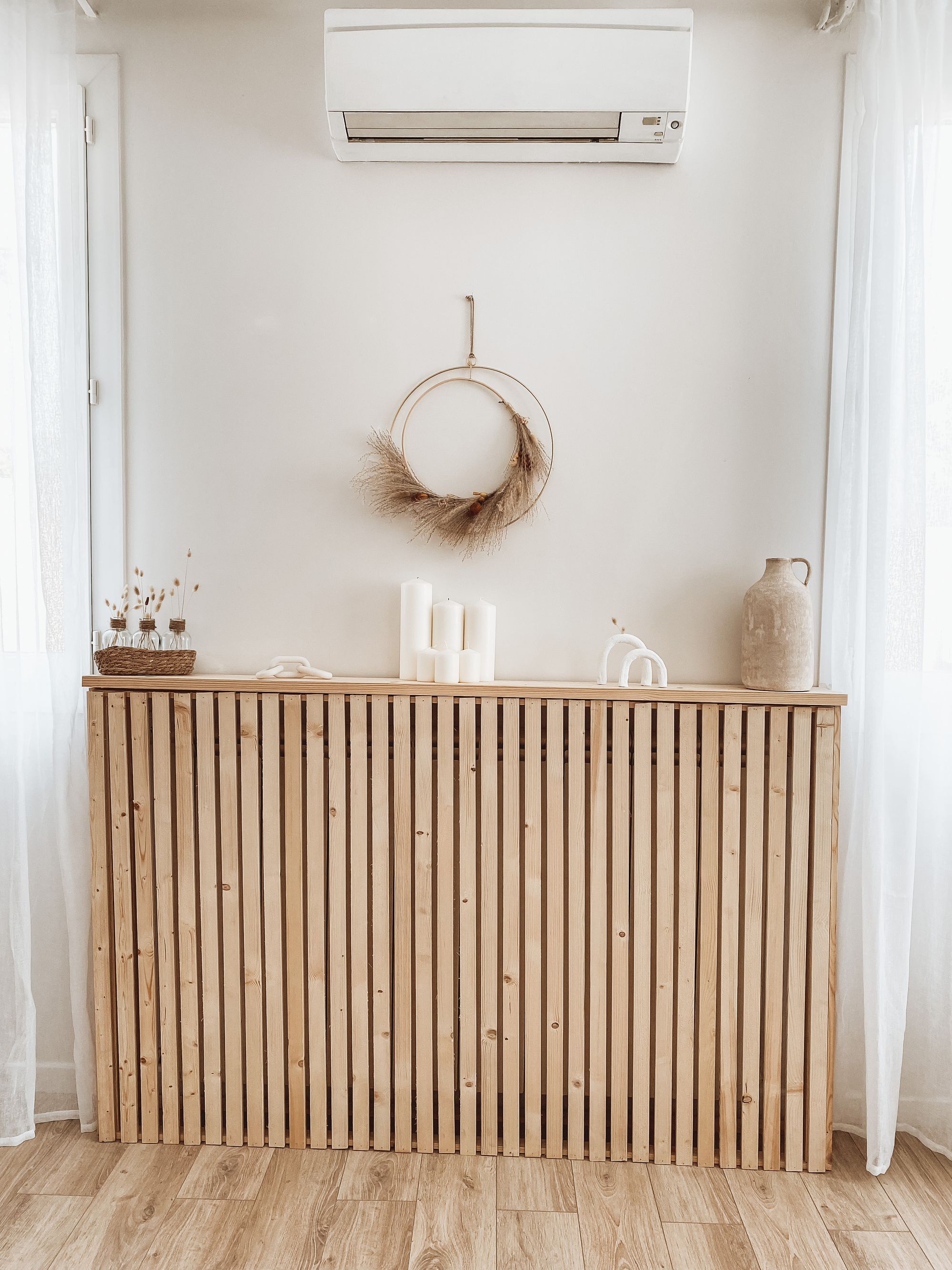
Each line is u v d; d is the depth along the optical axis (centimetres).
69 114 204
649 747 197
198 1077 208
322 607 221
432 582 218
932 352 195
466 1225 179
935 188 192
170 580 221
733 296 214
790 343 214
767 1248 174
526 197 214
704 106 212
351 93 196
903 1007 194
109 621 222
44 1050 214
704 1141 201
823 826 196
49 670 205
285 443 219
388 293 216
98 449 219
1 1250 171
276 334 217
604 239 214
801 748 196
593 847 200
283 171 216
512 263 215
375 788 200
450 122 200
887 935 195
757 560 217
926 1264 170
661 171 214
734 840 198
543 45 193
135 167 216
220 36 214
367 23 194
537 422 217
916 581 192
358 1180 193
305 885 209
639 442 216
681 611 218
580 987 203
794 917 199
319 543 220
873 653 193
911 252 190
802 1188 193
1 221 200
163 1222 179
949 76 191
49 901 212
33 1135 209
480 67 194
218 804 205
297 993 204
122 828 204
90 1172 195
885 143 191
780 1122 203
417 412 217
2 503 202
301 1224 179
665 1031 201
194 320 218
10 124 198
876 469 192
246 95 215
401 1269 167
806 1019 203
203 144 216
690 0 210
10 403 202
